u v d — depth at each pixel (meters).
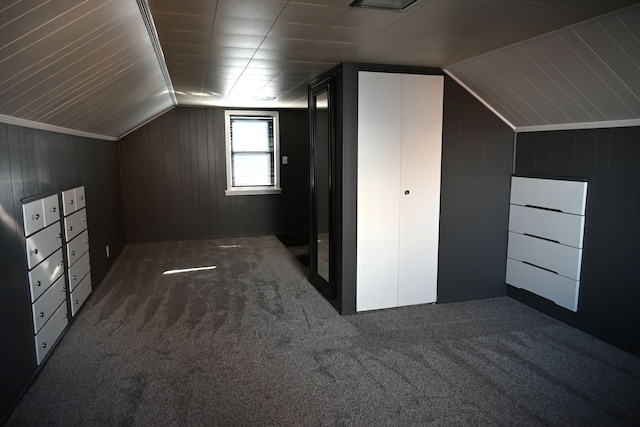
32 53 1.70
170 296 3.80
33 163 2.55
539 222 3.40
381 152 3.32
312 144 3.94
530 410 2.13
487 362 2.62
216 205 6.23
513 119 3.54
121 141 5.73
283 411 2.12
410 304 3.57
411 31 2.32
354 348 2.80
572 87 2.70
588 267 3.03
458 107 3.47
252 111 6.20
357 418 2.06
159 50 2.67
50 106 2.48
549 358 2.67
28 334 2.32
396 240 3.45
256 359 2.65
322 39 2.49
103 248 4.39
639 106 2.53
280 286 4.08
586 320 3.06
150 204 5.96
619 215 2.79
